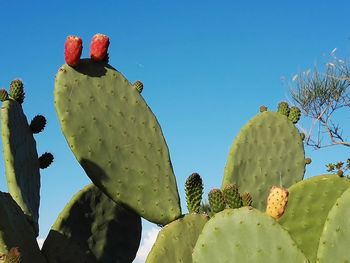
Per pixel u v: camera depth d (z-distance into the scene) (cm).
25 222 140
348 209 120
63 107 146
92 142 148
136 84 162
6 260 93
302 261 114
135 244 175
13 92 163
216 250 116
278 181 193
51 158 177
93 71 152
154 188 154
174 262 136
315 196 171
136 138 155
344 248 118
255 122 193
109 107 153
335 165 399
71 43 148
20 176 158
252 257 114
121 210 171
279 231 115
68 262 151
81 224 163
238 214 117
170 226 139
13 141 156
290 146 197
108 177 149
